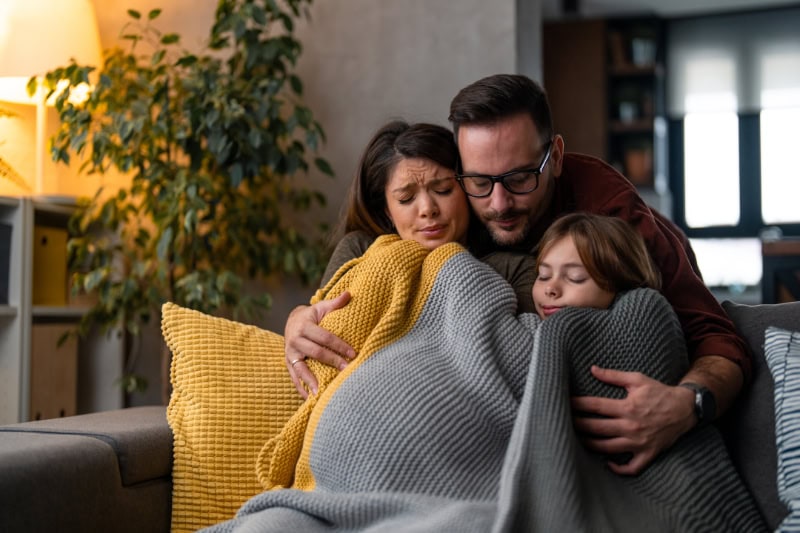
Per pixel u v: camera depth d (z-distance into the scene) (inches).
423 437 49.7
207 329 60.1
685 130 235.0
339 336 57.4
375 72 117.6
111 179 120.9
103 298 105.3
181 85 105.3
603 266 53.7
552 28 224.5
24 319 101.5
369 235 70.9
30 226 102.6
